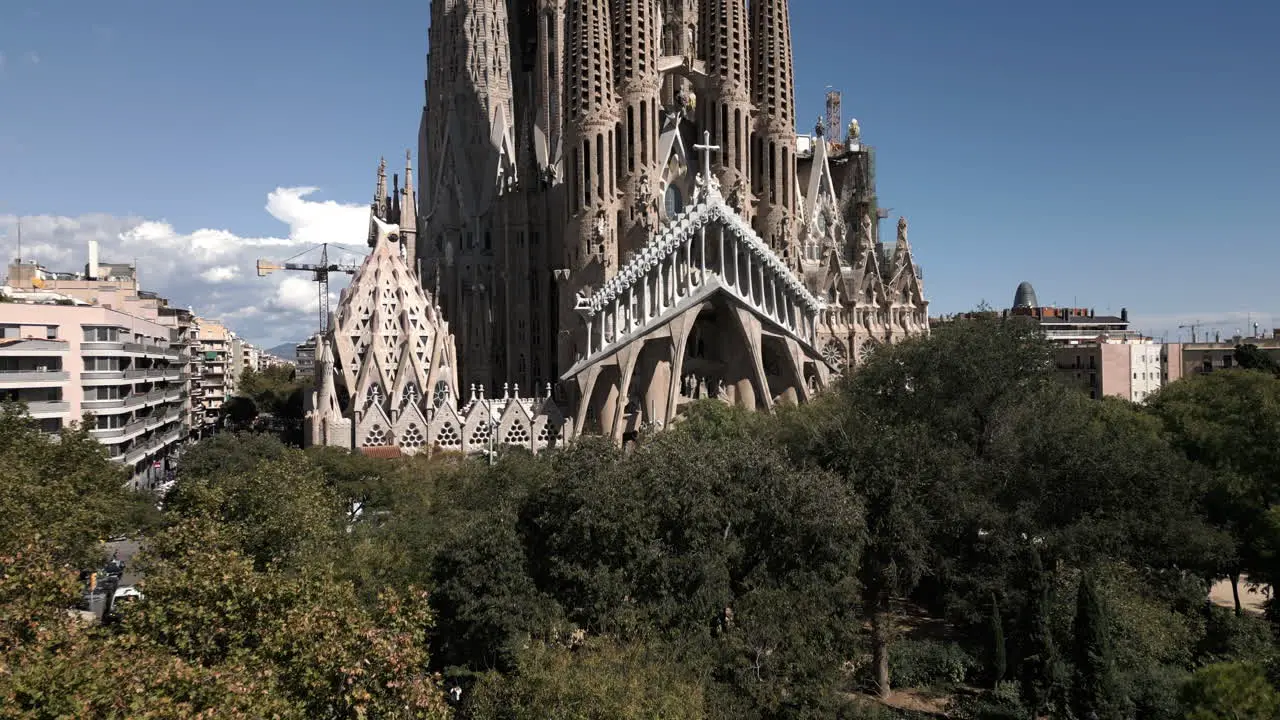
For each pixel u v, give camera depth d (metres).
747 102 92.25
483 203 108.94
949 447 44.38
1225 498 50.09
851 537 35.19
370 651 23.41
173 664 20.11
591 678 24.27
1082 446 41.75
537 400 83.88
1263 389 55.38
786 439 51.53
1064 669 35.47
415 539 40.84
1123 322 195.62
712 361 83.19
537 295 101.44
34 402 73.75
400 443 78.88
